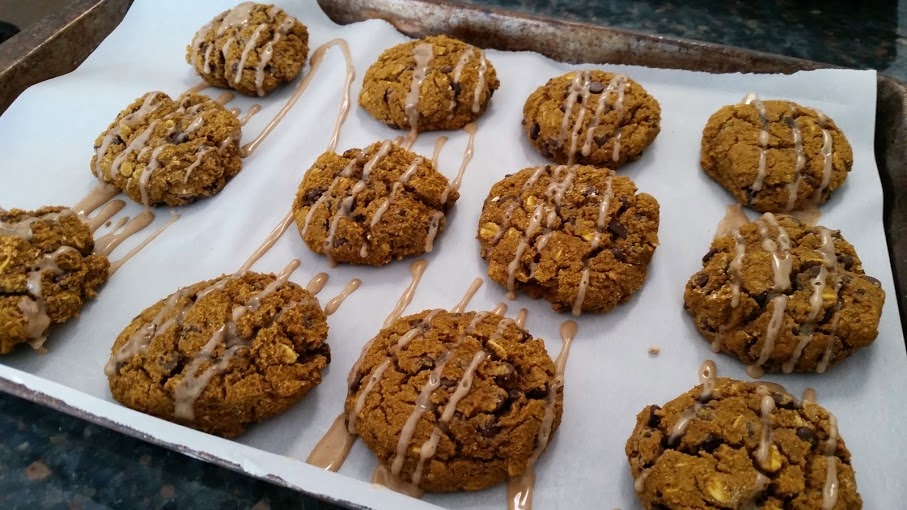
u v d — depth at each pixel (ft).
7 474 0.63
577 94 0.88
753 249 0.73
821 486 0.56
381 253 0.79
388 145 0.86
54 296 0.74
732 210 0.83
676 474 0.57
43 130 0.94
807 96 0.89
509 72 0.98
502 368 0.64
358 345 0.74
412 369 0.65
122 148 0.87
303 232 0.81
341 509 0.60
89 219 0.86
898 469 0.62
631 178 0.87
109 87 0.98
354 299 0.78
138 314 0.77
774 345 0.67
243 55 0.95
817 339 0.67
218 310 0.69
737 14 1.05
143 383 0.65
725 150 0.83
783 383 0.69
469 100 0.91
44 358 0.73
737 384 0.64
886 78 0.86
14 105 0.95
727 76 0.92
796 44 0.99
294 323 0.69
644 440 0.61
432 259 0.81
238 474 0.62
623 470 0.64
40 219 0.78
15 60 0.96
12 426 0.66
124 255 0.83
